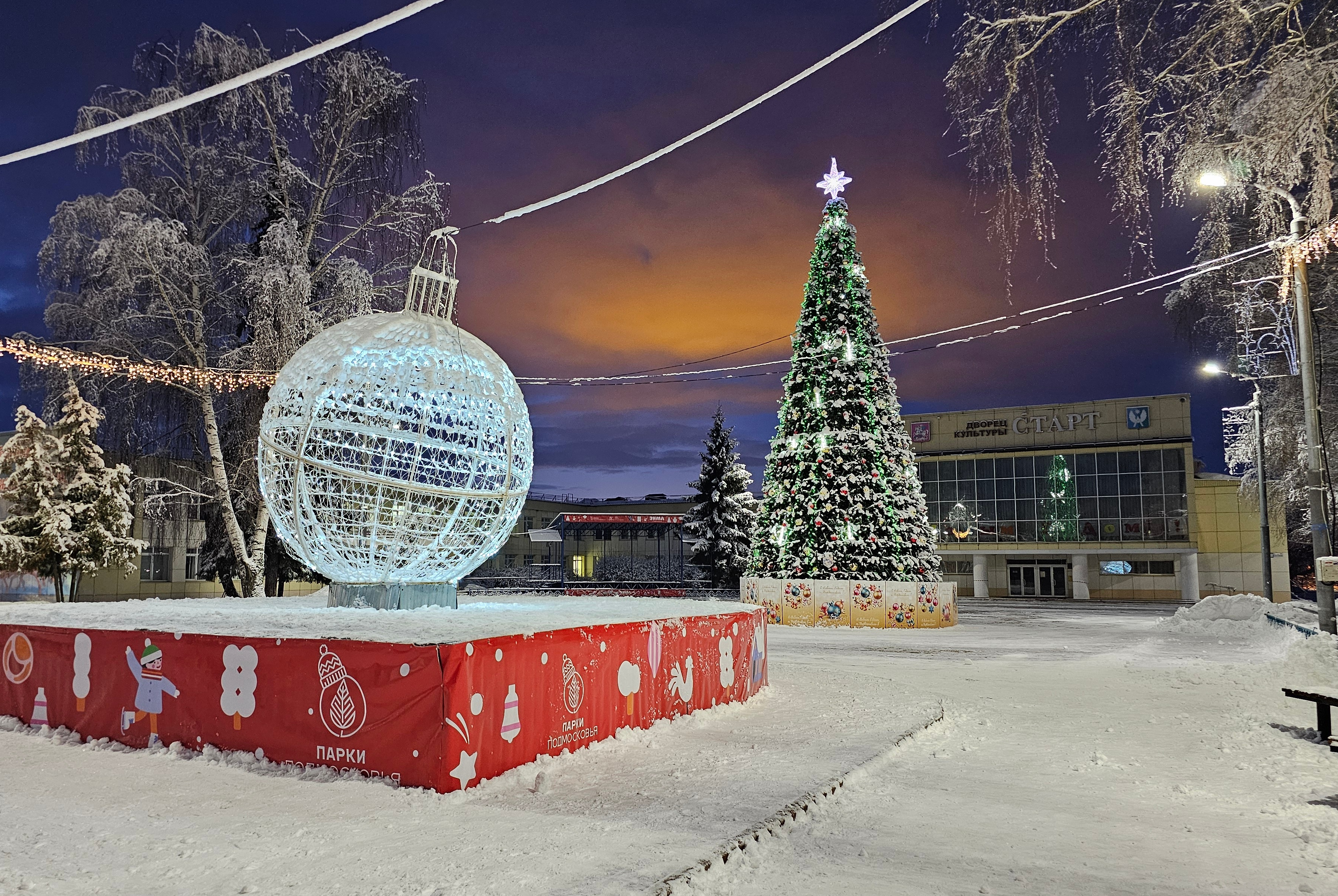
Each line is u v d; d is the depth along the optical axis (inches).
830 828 202.2
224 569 1136.8
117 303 893.8
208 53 940.6
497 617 316.8
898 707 362.6
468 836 182.9
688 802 210.8
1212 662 581.3
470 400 364.2
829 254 958.4
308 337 904.9
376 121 1011.9
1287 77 257.4
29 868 163.0
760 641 402.3
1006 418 2159.2
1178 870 174.2
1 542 887.7
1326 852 185.0
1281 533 1974.7
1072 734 322.3
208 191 968.9
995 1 262.8
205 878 157.5
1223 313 682.2
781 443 973.8
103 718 281.3
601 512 2534.5
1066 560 2114.9
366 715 233.1
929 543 961.5
